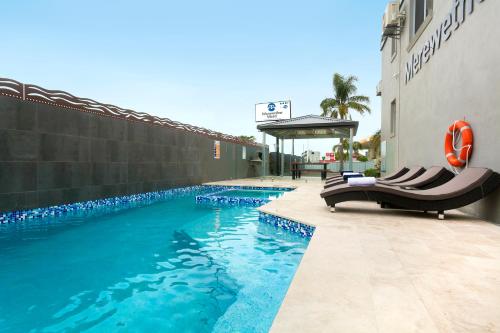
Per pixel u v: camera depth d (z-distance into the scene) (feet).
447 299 7.20
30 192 22.57
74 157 26.30
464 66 20.08
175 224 20.85
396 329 5.88
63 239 16.90
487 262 9.88
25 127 22.27
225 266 12.80
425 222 16.55
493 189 16.08
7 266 12.65
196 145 46.24
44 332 7.84
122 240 16.78
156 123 37.37
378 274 8.77
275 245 15.87
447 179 21.33
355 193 19.17
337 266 9.44
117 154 31.12
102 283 10.98
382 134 52.65
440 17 24.49
